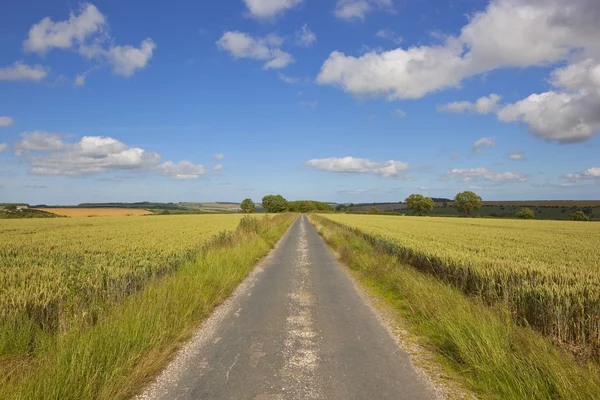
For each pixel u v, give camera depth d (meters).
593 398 3.51
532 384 3.90
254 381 4.38
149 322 5.55
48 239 20.53
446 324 5.64
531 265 9.87
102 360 4.28
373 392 4.11
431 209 124.75
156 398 3.95
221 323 6.78
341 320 7.01
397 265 11.25
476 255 12.19
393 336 6.09
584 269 9.72
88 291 6.71
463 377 4.50
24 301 6.09
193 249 14.19
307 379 4.43
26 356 4.75
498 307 6.67
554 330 5.84
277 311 7.63
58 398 3.58
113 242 18.50
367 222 47.88
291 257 16.66
